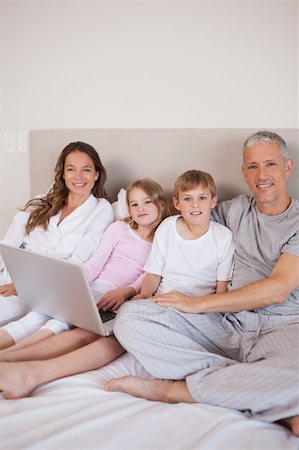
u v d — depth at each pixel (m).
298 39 1.85
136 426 0.91
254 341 1.27
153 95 2.02
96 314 1.23
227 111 1.95
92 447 0.84
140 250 1.72
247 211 1.57
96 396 1.04
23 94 2.18
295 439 0.91
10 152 2.24
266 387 0.98
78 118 2.13
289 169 1.54
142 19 1.99
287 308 1.34
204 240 1.54
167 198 1.94
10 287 1.70
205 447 0.83
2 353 1.21
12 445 0.84
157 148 1.94
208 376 1.08
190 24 1.94
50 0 2.07
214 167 1.88
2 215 2.31
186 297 1.32
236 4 1.88
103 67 2.06
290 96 1.89
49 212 1.84
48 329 1.39
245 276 1.45
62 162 1.89
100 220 1.80
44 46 2.12
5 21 2.14
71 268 1.16
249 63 1.90
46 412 0.96
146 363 1.17
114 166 2.01
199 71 1.96
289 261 1.32
